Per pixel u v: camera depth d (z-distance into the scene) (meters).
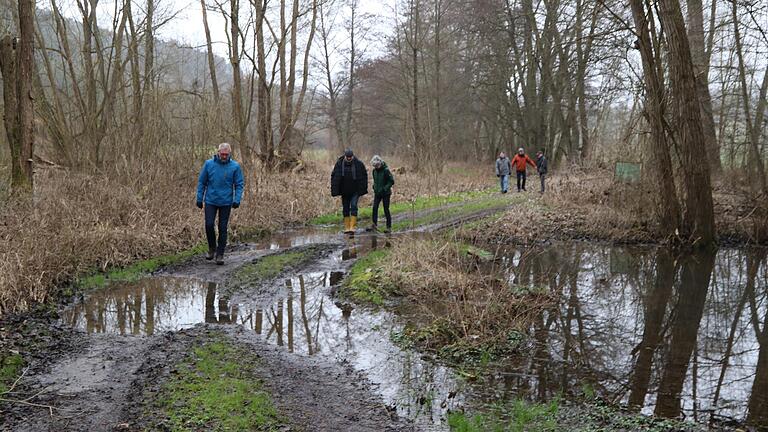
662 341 6.17
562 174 22.56
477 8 26.20
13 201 9.23
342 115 40.06
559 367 5.37
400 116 35.78
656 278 9.12
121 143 11.95
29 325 5.95
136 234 9.41
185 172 12.30
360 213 14.63
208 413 4.11
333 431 4.01
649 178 12.76
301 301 7.20
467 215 13.96
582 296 7.91
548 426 4.18
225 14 13.69
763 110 15.91
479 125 38.47
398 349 5.68
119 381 4.65
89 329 6.00
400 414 4.35
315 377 4.93
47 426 3.91
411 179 19.72
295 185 16.12
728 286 8.70
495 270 8.95
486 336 5.95
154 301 7.05
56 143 13.27
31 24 9.88
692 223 11.52
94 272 8.22
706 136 17.27
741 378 5.19
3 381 4.60
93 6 14.60
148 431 3.84
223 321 6.37
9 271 6.64
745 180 15.48
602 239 12.29
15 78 9.91
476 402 4.57
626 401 4.67
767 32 13.83
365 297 7.26
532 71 28.36
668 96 11.76
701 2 15.52
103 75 13.65
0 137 12.37
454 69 33.47
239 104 13.45
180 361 5.10
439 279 7.65
